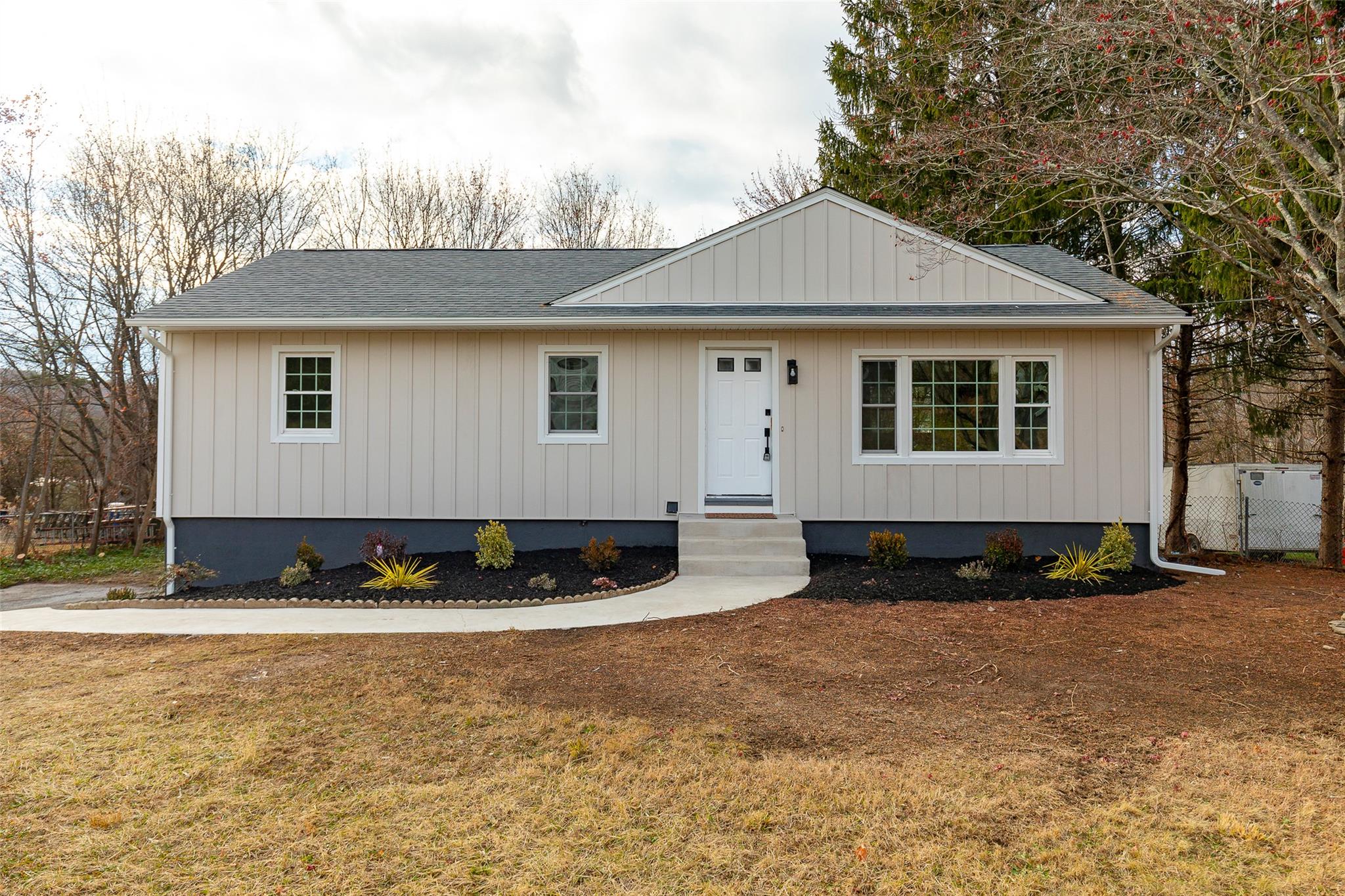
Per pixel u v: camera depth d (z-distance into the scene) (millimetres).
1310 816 3465
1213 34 7184
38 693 5301
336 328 10078
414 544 10469
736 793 3727
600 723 4641
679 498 10422
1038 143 9875
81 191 18766
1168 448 17312
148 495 20203
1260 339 13820
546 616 7508
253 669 5832
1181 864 3090
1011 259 12250
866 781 3830
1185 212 12102
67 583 14195
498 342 10477
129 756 4195
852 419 10336
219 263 21734
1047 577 8852
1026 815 3506
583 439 10461
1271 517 14953
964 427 10320
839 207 10578
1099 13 7867
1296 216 10062
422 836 3355
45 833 3373
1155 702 4984
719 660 5957
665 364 10469
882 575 8906
